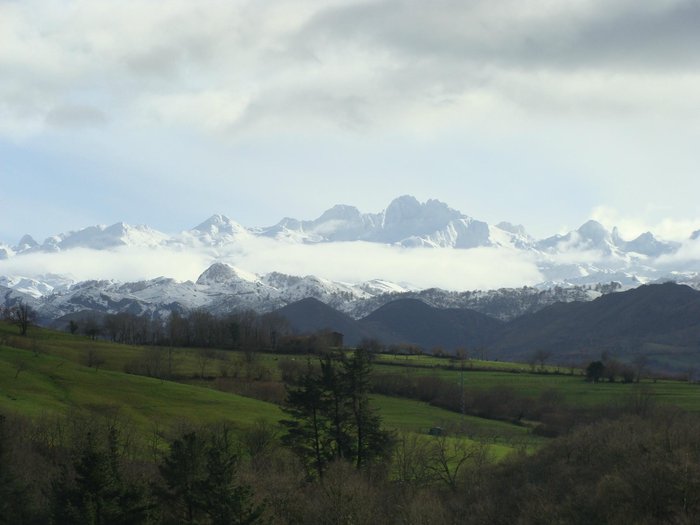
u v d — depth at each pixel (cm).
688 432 11462
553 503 9481
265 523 8162
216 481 8112
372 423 12544
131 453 12156
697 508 8469
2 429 9344
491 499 10238
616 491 8994
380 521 9662
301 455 12181
